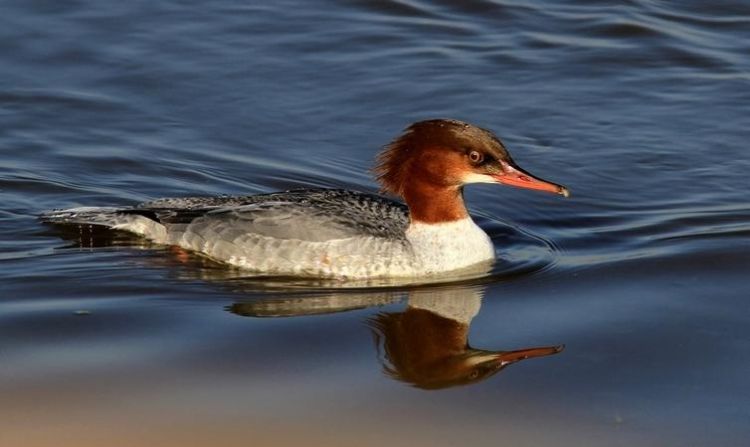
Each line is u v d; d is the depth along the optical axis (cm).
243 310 1470
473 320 1454
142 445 1180
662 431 1207
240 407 1248
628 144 1916
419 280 1567
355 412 1240
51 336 1389
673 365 1335
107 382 1291
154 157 1856
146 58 2122
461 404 1257
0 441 1180
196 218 1630
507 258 1625
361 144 1914
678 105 2027
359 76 2100
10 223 1675
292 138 1928
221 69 2103
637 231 1694
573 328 1425
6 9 2239
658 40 2220
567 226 1723
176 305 1478
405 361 1346
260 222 1595
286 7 2305
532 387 1290
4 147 1858
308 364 1338
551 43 2214
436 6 2320
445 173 1559
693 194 1789
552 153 1894
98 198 1750
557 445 1183
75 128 1922
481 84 2084
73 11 2247
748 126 1962
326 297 1516
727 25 2275
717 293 1505
